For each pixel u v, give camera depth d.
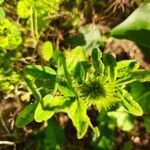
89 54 0.18
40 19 0.18
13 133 0.18
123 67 0.14
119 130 0.19
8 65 0.17
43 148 0.17
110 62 0.14
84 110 0.13
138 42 0.16
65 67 0.13
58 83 0.13
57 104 0.13
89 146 0.18
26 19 0.18
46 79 0.13
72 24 0.19
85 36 0.18
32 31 0.17
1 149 0.18
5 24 0.17
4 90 0.18
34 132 0.18
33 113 0.14
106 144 0.16
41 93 0.15
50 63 0.18
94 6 0.19
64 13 0.18
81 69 0.14
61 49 0.19
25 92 0.18
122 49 0.19
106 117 0.16
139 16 0.16
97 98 0.14
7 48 0.17
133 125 0.17
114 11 0.19
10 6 0.18
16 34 0.17
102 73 0.14
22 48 0.18
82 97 0.14
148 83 0.16
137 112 0.13
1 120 0.18
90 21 0.19
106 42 0.19
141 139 0.19
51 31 0.19
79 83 0.14
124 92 0.14
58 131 0.17
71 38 0.18
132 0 0.19
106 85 0.14
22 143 0.18
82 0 0.19
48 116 0.13
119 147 0.19
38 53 0.18
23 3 0.17
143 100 0.16
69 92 0.13
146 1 0.18
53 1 0.17
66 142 0.18
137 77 0.13
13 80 0.17
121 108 0.15
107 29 0.19
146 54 0.18
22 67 0.18
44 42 0.19
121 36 0.16
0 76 0.17
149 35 0.16
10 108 0.18
